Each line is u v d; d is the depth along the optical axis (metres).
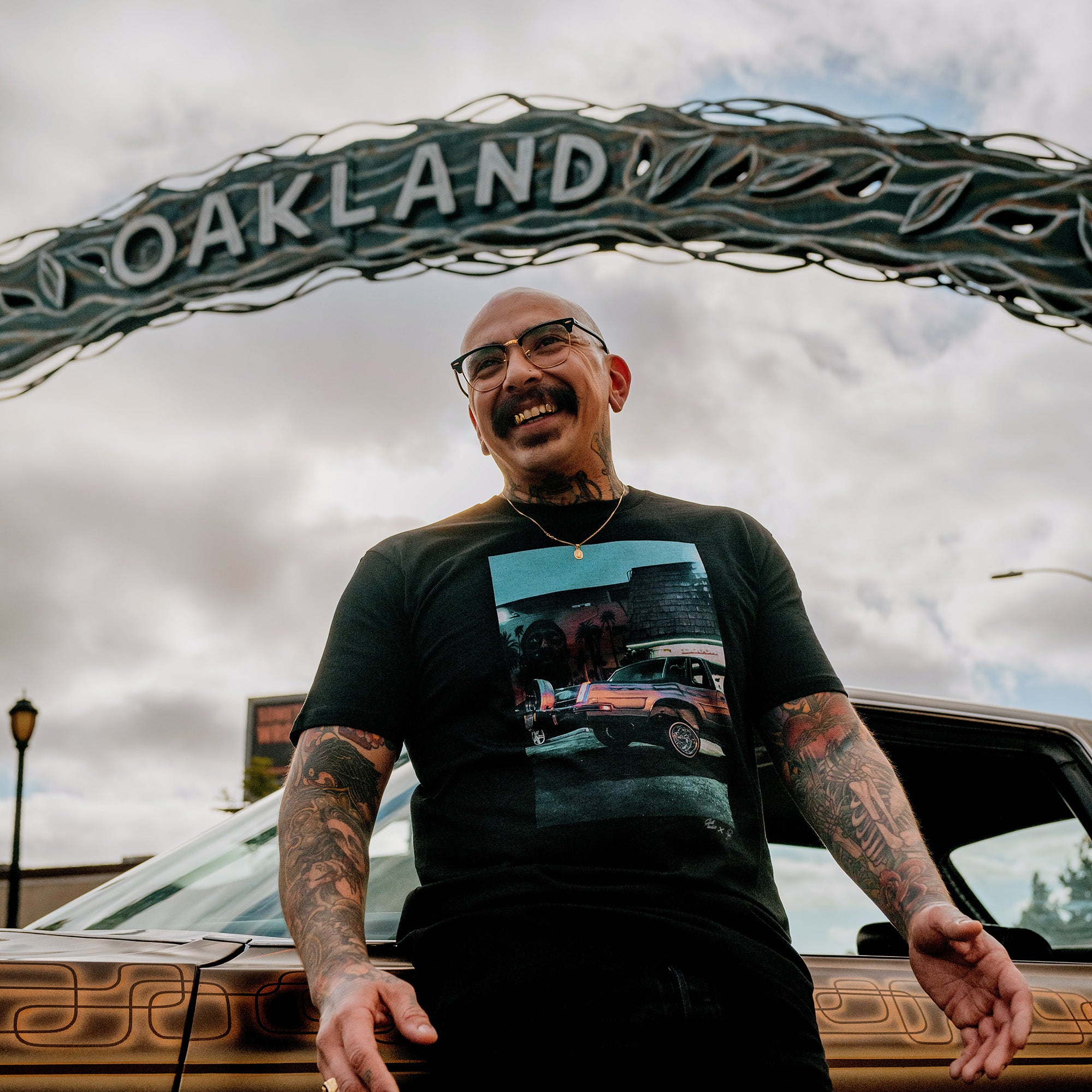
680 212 6.86
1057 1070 1.99
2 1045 1.11
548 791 1.34
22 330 7.70
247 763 37.50
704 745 1.41
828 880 2.11
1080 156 6.64
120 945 1.41
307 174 7.39
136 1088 1.16
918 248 6.64
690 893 1.29
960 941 1.25
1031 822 2.52
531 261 7.01
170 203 7.63
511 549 1.55
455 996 1.25
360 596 1.52
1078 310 6.59
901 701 2.43
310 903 1.25
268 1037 1.25
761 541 1.68
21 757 11.55
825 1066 1.30
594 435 1.68
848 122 6.84
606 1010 1.20
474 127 7.20
